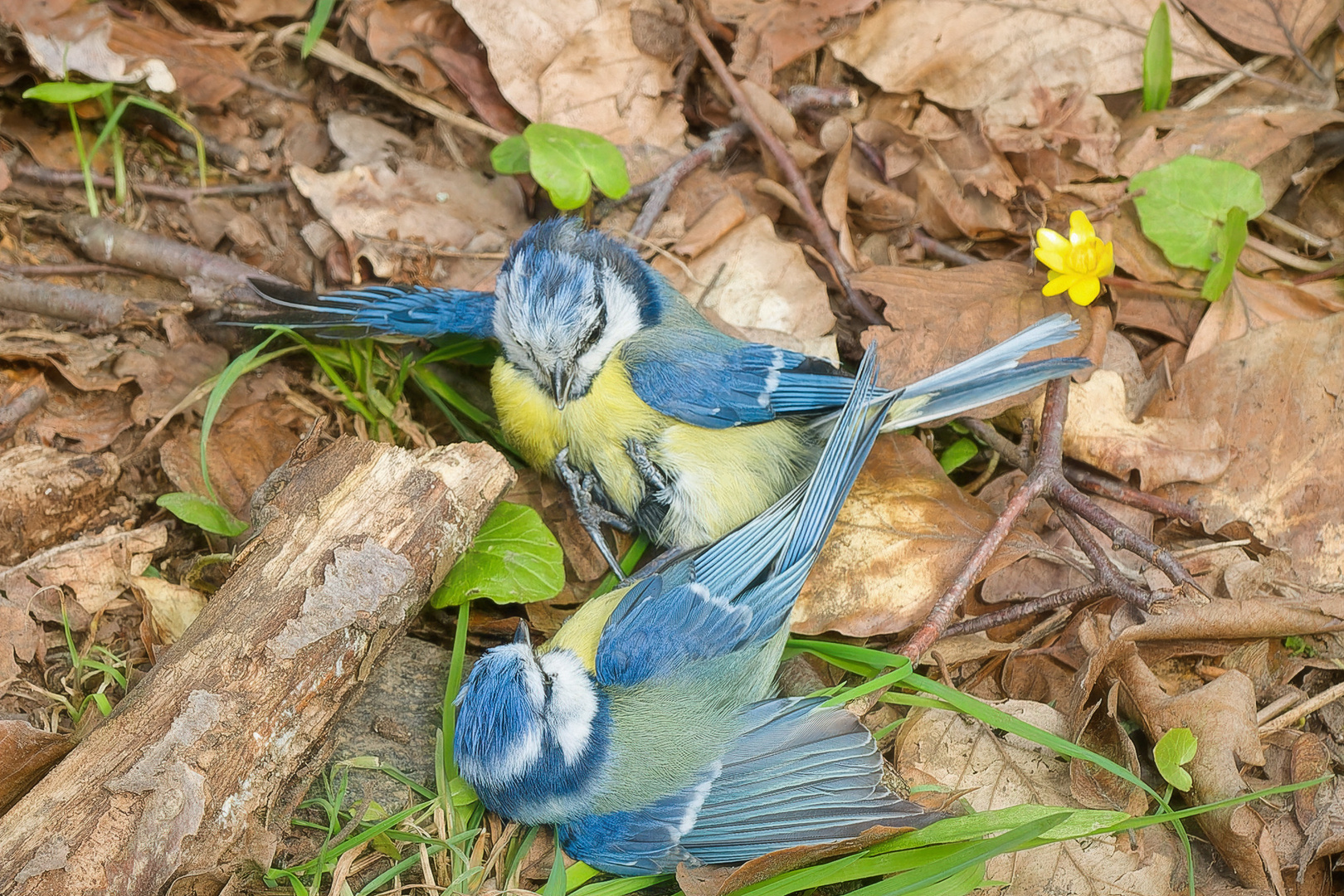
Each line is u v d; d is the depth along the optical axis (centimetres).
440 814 72
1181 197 80
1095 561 75
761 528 74
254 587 72
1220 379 78
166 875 69
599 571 77
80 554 75
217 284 79
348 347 79
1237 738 73
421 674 75
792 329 79
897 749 74
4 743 70
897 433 77
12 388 77
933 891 70
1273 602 75
